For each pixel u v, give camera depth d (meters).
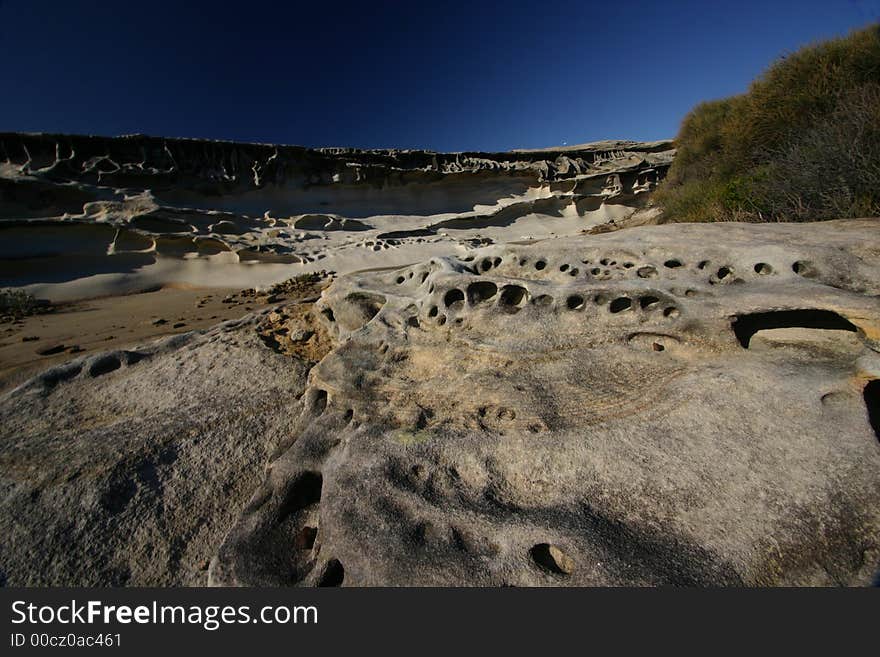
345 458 2.26
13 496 2.60
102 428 3.18
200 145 17.30
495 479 2.03
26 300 10.66
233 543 2.01
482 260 3.79
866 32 7.32
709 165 11.30
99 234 14.02
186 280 14.11
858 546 1.48
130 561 2.26
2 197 13.42
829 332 2.45
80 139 15.08
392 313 3.60
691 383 2.25
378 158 21.00
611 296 2.91
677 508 1.70
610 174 23.12
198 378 3.74
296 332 4.46
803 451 1.79
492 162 23.11
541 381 2.55
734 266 3.06
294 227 18.44
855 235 3.27
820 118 6.77
